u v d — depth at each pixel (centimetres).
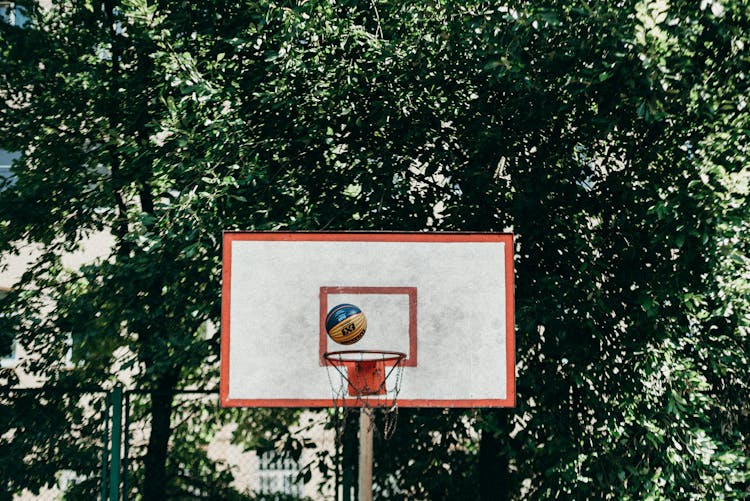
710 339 845
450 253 838
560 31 790
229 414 1292
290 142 930
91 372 1119
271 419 1229
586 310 820
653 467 841
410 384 822
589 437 848
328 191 945
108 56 1143
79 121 1049
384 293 831
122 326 1043
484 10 809
